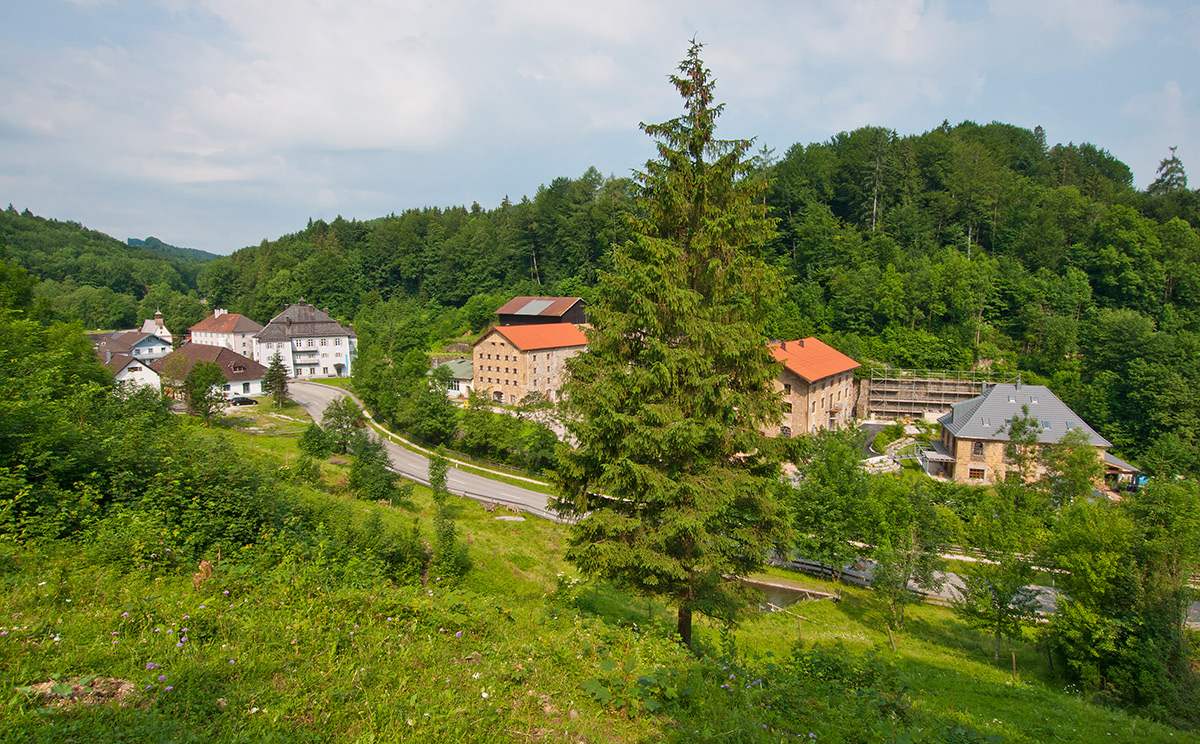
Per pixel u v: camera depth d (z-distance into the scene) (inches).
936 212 3762.3
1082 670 819.4
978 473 1978.3
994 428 1978.3
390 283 5285.4
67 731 210.7
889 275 3125.0
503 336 2787.9
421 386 2331.4
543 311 3336.6
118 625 299.0
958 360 2886.3
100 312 5836.6
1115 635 809.5
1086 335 2792.8
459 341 4020.7
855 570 1291.8
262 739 226.5
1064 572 923.4
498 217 5762.8
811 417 2146.9
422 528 1025.5
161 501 504.1
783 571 1295.5
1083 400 2493.8
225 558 448.5
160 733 217.0
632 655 365.4
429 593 403.9
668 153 577.9
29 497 458.0
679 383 558.3
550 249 4399.6
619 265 580.4
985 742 364.5
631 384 562.3
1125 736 587.2
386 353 3481.8
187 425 1245.1
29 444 509.0
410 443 2272.4
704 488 548.4
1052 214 3469.5
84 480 516.4
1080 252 3326.8
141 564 390.9
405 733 249.8
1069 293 3110.2
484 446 2071.9
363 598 374.9
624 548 557.6
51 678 243.9
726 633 597.9
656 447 535.2
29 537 419.5
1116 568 831.1
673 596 587.8
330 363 3826.3
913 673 800.9
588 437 574.6
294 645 304.0
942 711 552.7
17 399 561.9
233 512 532.4
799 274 3484.3
